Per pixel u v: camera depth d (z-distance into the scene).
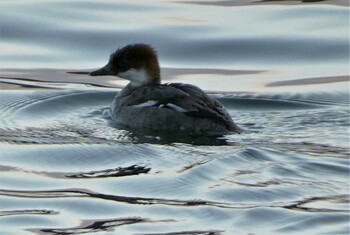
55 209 12.25
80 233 11.54
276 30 20.41
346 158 13.52
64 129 15.28
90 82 18.11
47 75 18.41
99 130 15.22
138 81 16.56
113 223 11.80
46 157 14.04
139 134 14.95
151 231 11.55
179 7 21.67
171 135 14.83
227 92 17.56
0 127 15.37
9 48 19.77
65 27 20.58
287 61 19.36
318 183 12.75
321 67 19.00
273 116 15.80
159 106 15.18
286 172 13.10
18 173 13.48
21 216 12.04
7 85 17.73
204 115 14.79
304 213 11.93
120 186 12.91
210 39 20.08
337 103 16.80
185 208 12.15
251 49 19.77
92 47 19.77
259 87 17.88
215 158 13.57
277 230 11.53
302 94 17.30
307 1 21.83
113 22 20.83
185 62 19.31
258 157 13.57
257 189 12.59
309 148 13.95
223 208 12.11
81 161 13.88
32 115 16.08
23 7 21.45
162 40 20.05
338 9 21.39
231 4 21.83
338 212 11.95
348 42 19.89
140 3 21.86
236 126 14.96
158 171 13.33
